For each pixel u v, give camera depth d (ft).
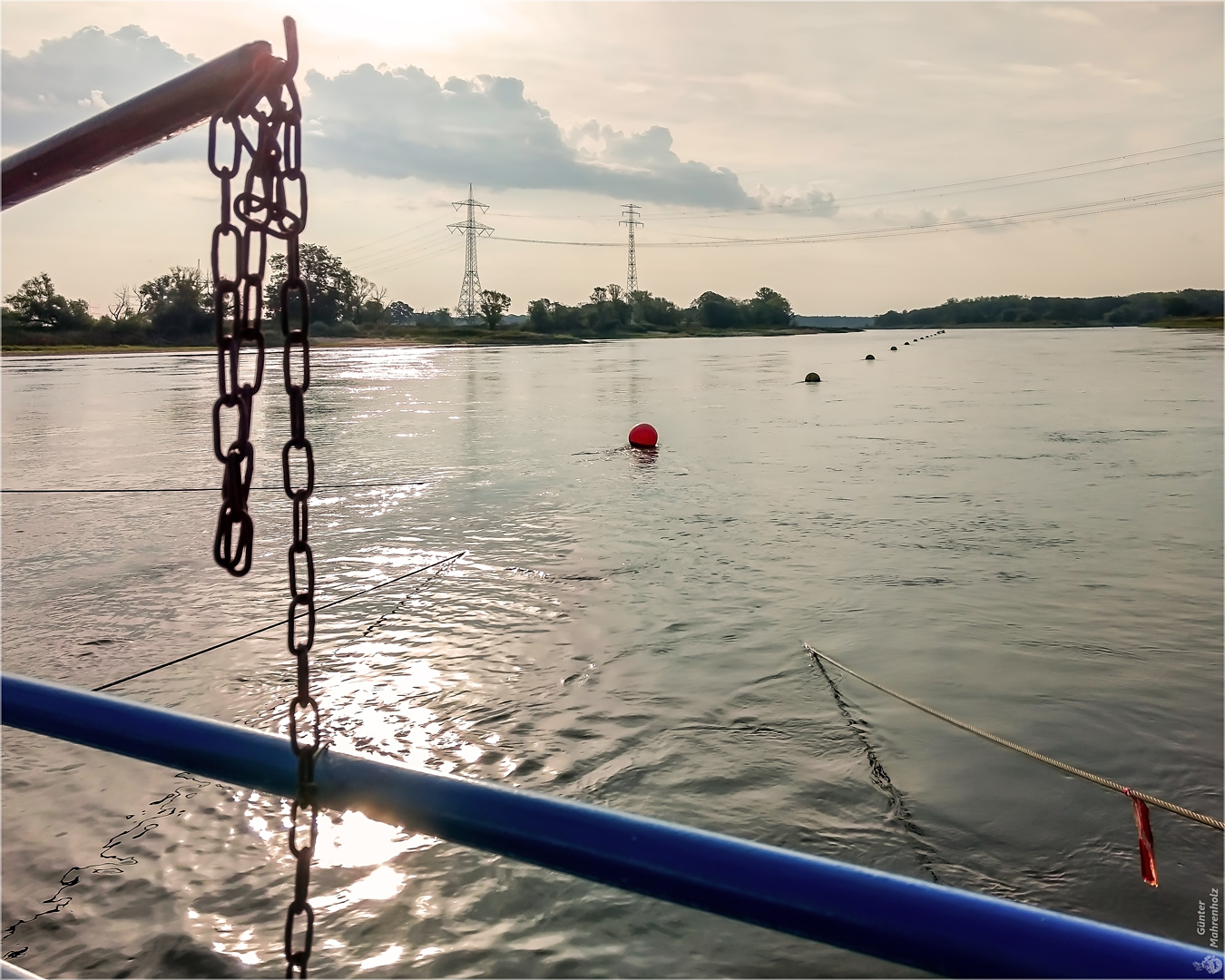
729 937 11.93
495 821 5.10
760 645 21.99
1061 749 16.60
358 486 45.91
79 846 14.12
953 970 4.15
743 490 42.29
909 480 44.39
